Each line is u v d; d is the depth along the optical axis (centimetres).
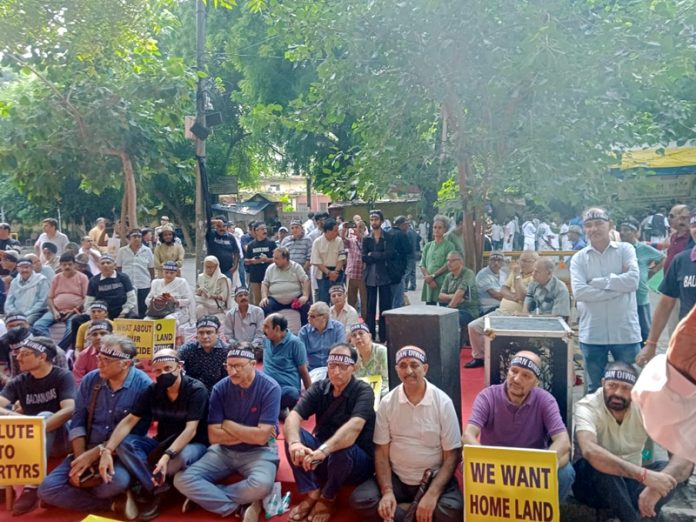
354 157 1023
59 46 977
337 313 838
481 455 451
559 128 818
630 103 852
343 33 882
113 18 948
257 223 1193
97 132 1006
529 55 761
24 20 923
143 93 1016
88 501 530
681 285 510
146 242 1518
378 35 861
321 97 955
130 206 1115
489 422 486
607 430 474
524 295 827
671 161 1400
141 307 1125
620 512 451
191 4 2012
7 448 525
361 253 1097
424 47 853
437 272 965
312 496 512
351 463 499
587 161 820
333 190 1070
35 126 997
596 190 836
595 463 451
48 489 523
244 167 3584
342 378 517
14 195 3300
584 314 597
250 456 537
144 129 1051
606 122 829
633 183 925
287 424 522
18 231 3803
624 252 580
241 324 860
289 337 688
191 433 541
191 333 912
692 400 143
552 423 468
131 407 557
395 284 1041
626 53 785
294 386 682
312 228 1714
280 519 523
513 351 518
